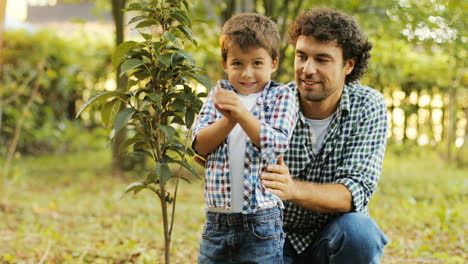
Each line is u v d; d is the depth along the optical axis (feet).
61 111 38.50
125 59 8.63
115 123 8.12
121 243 15.75
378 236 8.95
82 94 40.47
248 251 8.01
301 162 9.29
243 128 7.44
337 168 9.29
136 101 8.80
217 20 26.73
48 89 35.96
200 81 8.45
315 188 8.59
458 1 21.13
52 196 23.58
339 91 9.04
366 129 9.21
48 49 33.86
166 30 8.68
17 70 33.01
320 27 8.42
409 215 19.65
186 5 8.93
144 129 8.67
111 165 30.40
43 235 15.80
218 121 7.70
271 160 8.10
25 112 23.43
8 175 27.76
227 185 8.00
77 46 37.78
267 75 8.25
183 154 8.89
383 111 9.37
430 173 33.04
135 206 21.68
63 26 48.98
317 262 9.43
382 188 26.76
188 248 15.48
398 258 14.64
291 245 9.78
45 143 38.58
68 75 36.09
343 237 8.79
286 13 21.66
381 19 22.15
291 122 8.05
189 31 8.74
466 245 15.75
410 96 40.09
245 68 8.13
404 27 21.12
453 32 20.56
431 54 25.61
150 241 15.96
